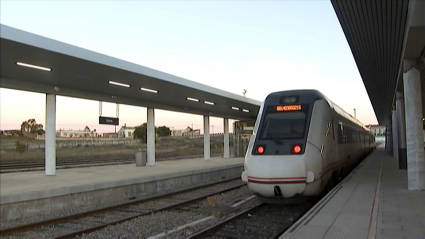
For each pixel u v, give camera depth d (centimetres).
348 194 1048
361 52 1305
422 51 1051
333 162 1144
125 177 1426
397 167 1994
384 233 623
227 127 3016
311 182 952
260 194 965
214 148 5144
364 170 1823
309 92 1116
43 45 1039
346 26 1030
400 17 946
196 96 1981
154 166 2045
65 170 1792
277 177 929
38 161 2673
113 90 1700
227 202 1190
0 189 1103
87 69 1292
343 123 1373
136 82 1550
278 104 1100
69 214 1043
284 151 973
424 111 2573
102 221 944
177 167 1966
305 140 990
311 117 1045
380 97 2570
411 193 1065
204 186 1576
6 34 945
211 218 942
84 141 5688
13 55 1084
